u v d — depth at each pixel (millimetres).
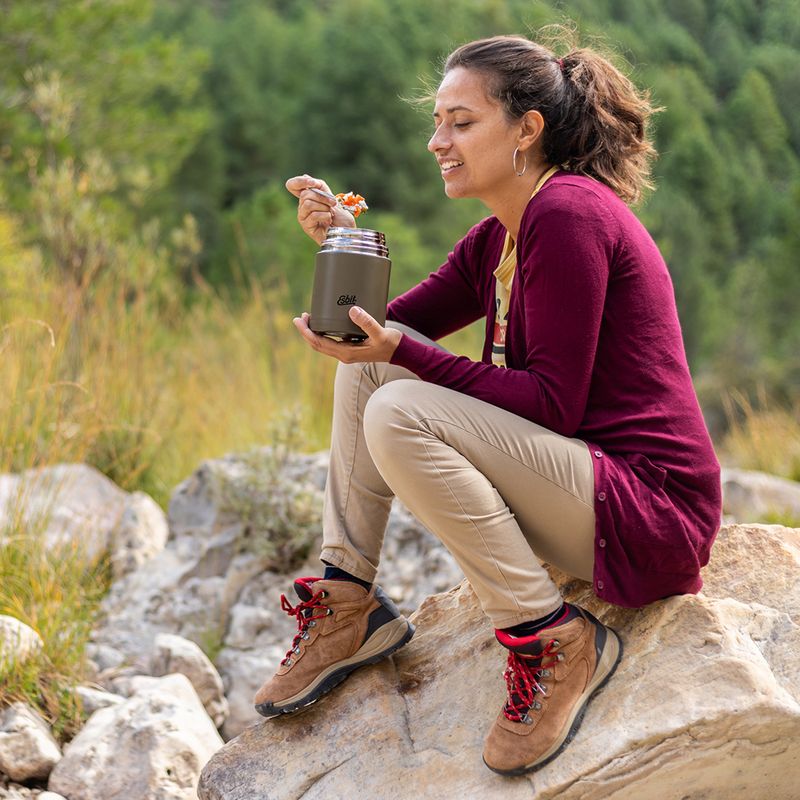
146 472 4188
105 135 9977
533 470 1758
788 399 17000
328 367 4754
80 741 2422
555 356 1732
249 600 3260
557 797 1737
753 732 1705
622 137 1940
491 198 1922
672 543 1763
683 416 1831
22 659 2613
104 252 4637
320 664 1985
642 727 1723
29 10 9422
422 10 34875
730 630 1809
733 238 28766
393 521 3379
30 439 3602
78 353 4117
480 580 1781
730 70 32469
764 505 4520
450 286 2191
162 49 10828
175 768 2361
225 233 23719
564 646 1768
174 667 2836
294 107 33875
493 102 1848
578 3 30250
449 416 1757
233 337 5230
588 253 1717
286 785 1923
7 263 5254
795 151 31625
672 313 1856
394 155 30641
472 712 1960
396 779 1863
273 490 3445
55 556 3164
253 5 42688
